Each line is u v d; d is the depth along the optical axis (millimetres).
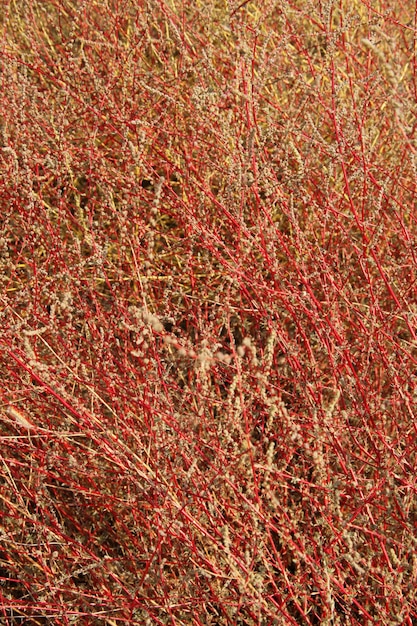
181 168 2850
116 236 2742
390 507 1973
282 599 1986
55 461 2143
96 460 2275
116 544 2445
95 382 2318
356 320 2699
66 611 1980
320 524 2045
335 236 2768
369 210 2666
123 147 2609
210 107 2426
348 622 1952
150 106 3023
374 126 2814
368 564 1916
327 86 3205
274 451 2109
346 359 2291
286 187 2660
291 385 2535
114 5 3484
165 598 1964
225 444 2039
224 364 2258
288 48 3154
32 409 2438
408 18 3631
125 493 2312
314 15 3029
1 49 3057
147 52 3533
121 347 2434
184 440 1981
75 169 2975
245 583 1875
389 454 2109
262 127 3033
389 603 2061
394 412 2275
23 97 2574
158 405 2154
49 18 3432
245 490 2230
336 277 2615
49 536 2107
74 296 2508
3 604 2086
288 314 2436
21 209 2553
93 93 2963
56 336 2178
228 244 2789
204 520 2156
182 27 3129
